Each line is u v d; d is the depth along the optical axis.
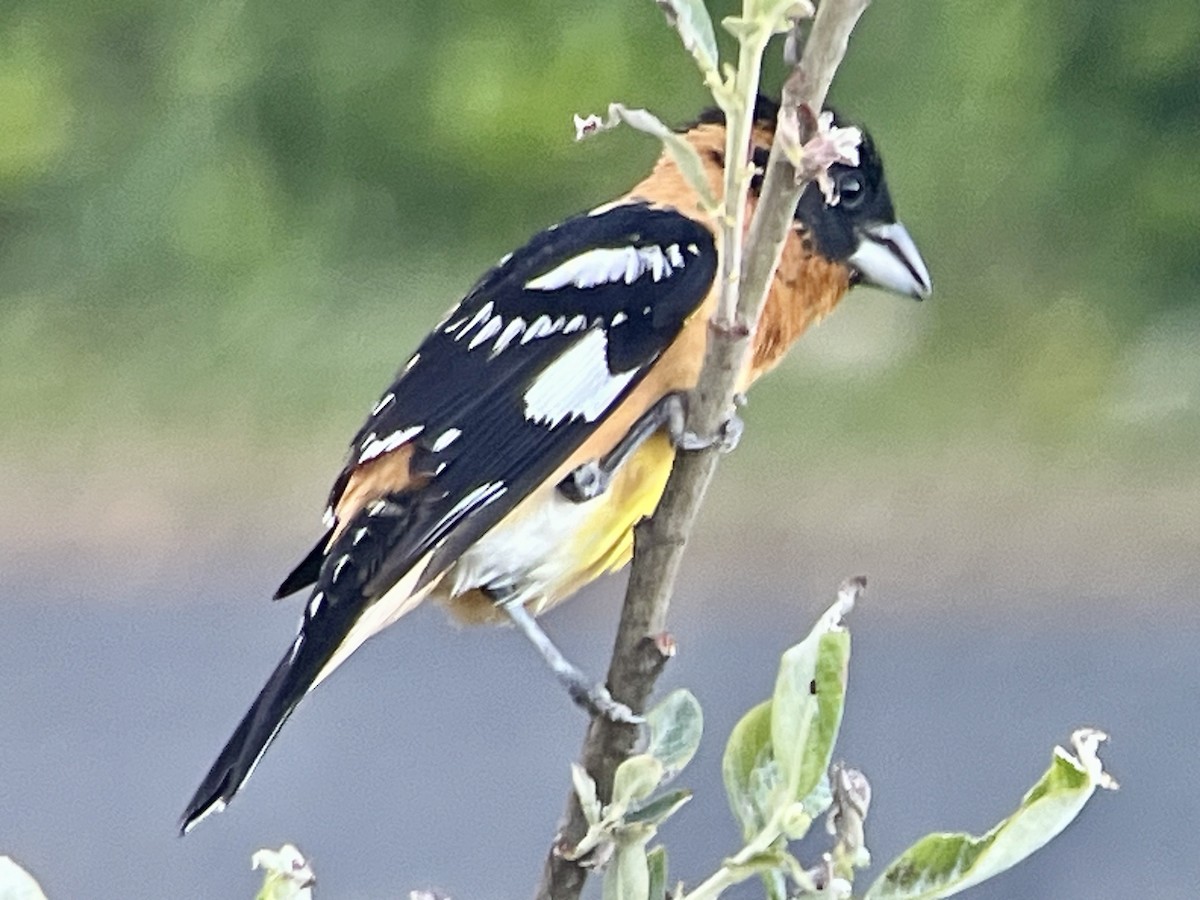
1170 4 14.43
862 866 3.26
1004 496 12.45
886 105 14.62
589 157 14.91
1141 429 13.23
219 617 11.98
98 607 11.95
